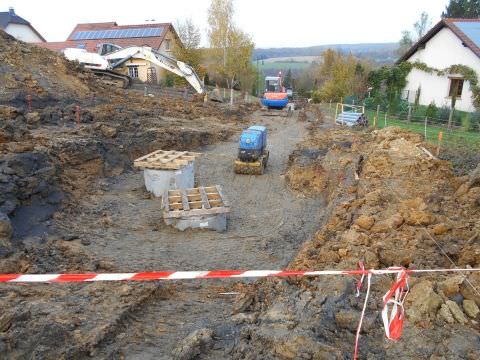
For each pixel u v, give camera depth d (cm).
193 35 3788
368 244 703
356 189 1093
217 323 557
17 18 4938
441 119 2008
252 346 470
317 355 435
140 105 2277
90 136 1454
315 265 671
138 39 4231
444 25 2288
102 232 955
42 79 1956
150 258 842
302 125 2530
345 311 499
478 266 612
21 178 955
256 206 1221
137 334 539
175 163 1198
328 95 3534
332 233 812
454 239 705
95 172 1311
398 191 991
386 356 433
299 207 1217
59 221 959
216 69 3553
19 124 1420
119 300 602
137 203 1166
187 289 695
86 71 2331
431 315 483
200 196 1075
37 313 536
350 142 1745
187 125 2098
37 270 720
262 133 1564
